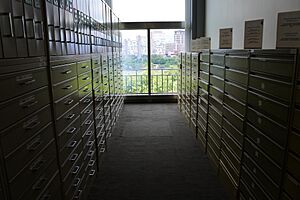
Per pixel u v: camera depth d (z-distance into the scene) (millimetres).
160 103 6742
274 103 1625
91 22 2963
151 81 7059
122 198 2537
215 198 2518
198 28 6238
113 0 6559
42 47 1573
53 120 1729
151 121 5129
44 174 1566
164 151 3658
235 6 4039
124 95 6766
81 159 2410
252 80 1977
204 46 4227
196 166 3191
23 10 1334
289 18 1590
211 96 3180
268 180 1727
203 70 3592
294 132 1418
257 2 3240
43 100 1571
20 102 1281
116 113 4977
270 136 1692
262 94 1814
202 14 6191
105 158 3451
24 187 1310
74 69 2236
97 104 3154
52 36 1735
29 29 1399
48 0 1677
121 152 3646
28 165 1355
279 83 1563
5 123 1143
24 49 1336
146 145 3891
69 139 2066
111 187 2736
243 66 2152
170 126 4797
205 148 3533
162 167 3174
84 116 2543
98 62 3297
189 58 4602
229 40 2949
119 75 5742
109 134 4023
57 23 1842
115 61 5074
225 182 2668
